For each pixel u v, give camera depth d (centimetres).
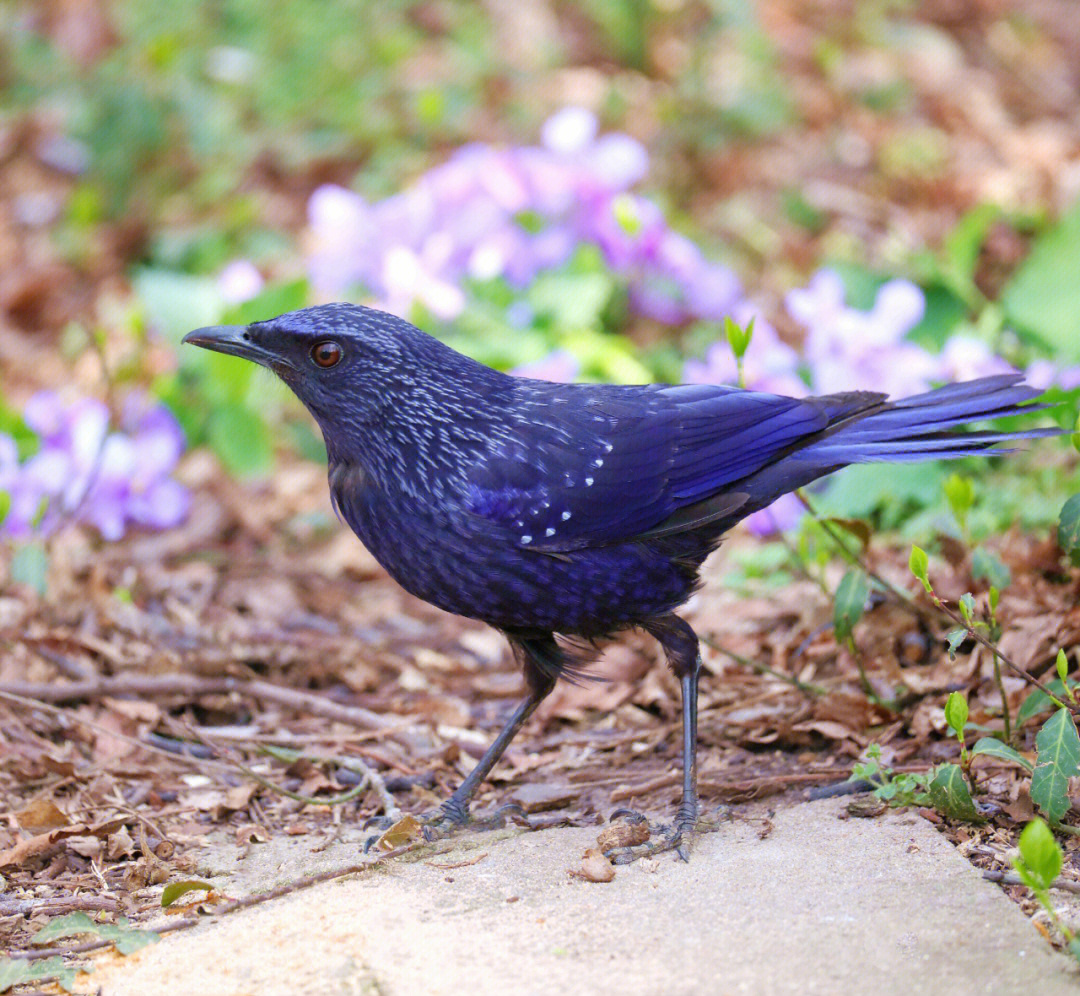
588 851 718
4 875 739
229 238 1683
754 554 1146
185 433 1395
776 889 664
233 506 1325
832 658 958
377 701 990
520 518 743
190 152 1784
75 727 923
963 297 1386
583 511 746
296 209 1755
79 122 1800
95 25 1930
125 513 1209
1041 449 1159
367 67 1884
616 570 757
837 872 676
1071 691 719
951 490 903
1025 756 765
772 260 1617
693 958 605
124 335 1506
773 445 775
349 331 749
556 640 812
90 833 775
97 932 657
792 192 1708
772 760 851
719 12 1880
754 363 1190
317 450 1414
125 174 1745
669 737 904
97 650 1019
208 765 856
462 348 1342
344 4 1925
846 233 1627
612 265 1452
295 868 741
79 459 1189
